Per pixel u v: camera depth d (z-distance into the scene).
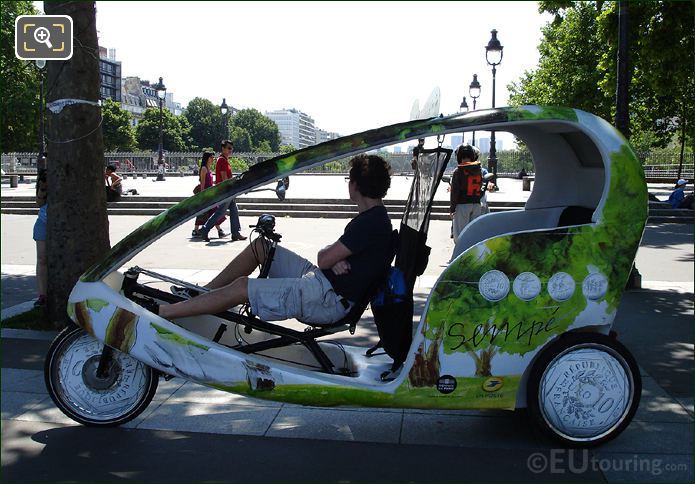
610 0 13.00
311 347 4.50
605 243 4.09
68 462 3.95
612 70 13.93
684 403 4.87
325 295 4.26
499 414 4.72
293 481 3.73
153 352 4.12
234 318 4.46
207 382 4.11
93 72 6.61
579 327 4.14
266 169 3.99
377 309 4.40
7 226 17.09
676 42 12.12
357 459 4.02
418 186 4.68
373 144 3.94
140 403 4.45
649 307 7.82
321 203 20.39
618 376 4.14
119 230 16.38
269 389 4.09
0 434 4.33
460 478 3.78
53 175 6.61
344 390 4.07
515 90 44.62
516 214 5.06
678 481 3.75
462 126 3.97
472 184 9.27
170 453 4.09
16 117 48.66
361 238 4.23
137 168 63.12
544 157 4.92
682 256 12.17
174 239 14.23
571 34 35.16
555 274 4.07
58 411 4.71
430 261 11.26
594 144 4.30
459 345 4.06
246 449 4.15
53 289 6.70
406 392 4.09
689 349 6.16
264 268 4.56
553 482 3.74
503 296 4.05
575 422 4.13
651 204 20.39
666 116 31.58
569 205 4.92
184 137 119.75
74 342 4.43
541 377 4.09
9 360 5.78
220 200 4.06
